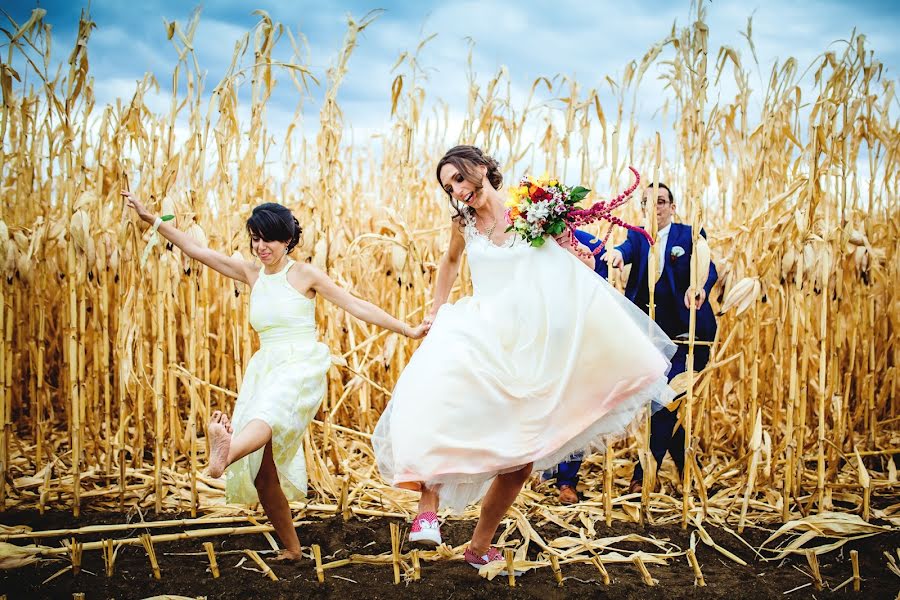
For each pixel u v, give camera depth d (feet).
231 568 9.68
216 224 17.20
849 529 11.01
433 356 9.17
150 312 14.16
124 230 11.80
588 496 13.55
